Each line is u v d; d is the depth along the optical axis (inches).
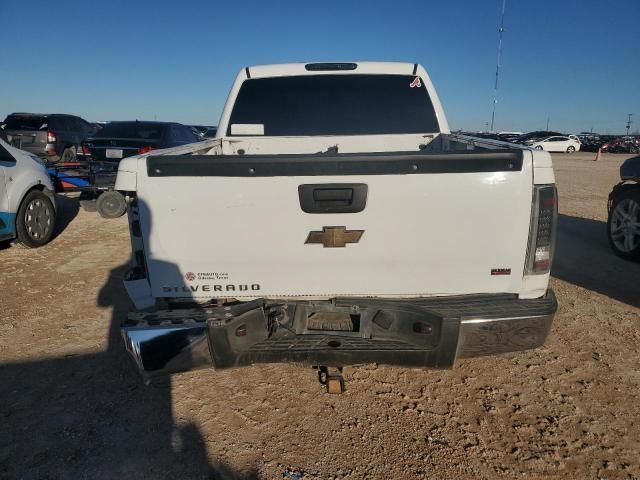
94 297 193.5
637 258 241.3
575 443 107.4
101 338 157.2
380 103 177.5
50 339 156.6
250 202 97.1
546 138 1600.6
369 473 99.0
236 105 177.2
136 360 96.1
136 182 96.7
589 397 124.8
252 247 99.8
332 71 175.3
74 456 103.5
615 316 175.2
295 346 100.0
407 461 102.3
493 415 117.6
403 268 101.5
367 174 95.6
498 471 99.3
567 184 588.7
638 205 238.5
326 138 177.5
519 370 138.4
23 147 523.2
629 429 112.1
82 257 252.4
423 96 177.0
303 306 104.0
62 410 119.3
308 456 103.8
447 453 104.6
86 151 415.8
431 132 177.8
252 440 108.8
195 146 147.9
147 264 100.9
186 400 124.2
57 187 377.7
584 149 1704.0
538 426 113.3
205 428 113.0
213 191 96.7
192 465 101.0
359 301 103.3
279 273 102.1
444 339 97.4
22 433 110.7
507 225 98.2
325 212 97.3
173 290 103.0
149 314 100.0
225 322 97.0
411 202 96.7
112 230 318.3
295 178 95.9
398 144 179.0
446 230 98.3
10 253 259.3
